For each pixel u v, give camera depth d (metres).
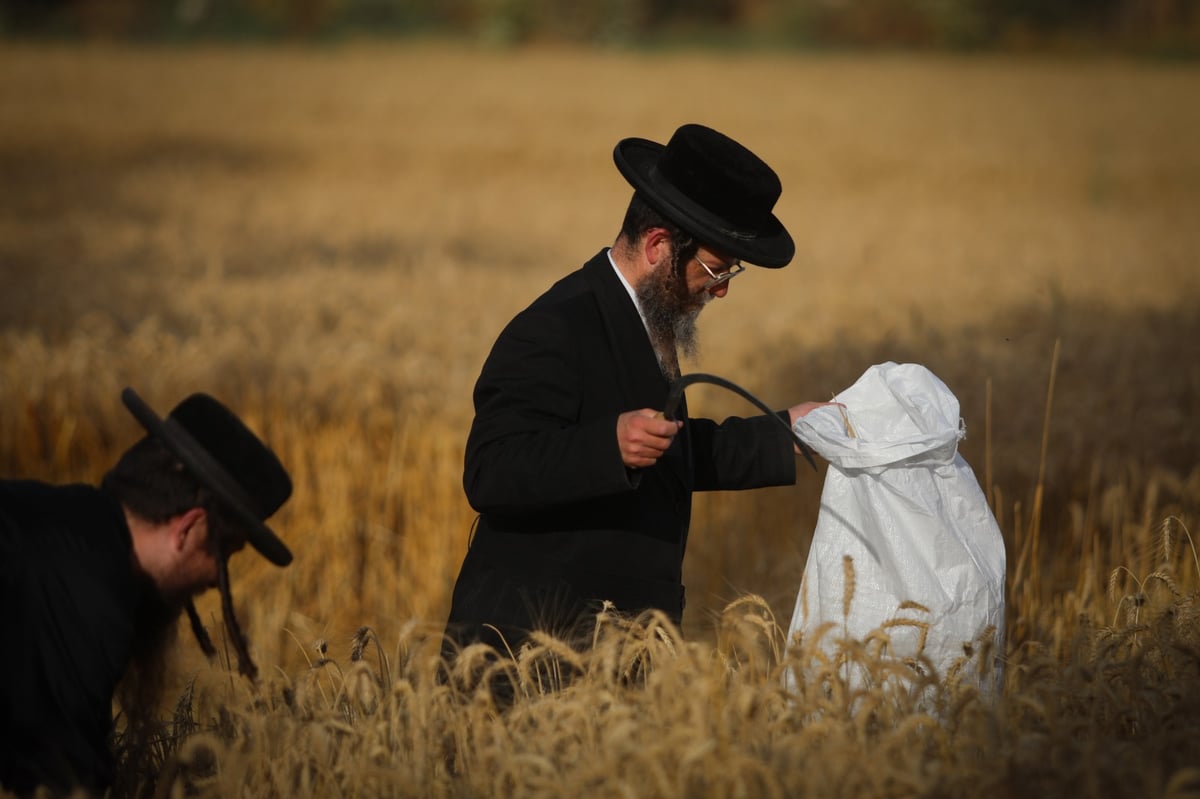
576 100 138.12
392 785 9.81
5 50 182.00
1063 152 104.06
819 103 138.38
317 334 34.62
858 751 9.25
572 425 11.95
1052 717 9.84
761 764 8.91
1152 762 9.32
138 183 80.12
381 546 22.30
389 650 19.28
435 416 26.27
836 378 28.88
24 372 27.41
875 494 12.14
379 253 54.94
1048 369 28.02
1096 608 15.04
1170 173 92.38
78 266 48.00
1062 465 22.75
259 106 129.12
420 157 98.44
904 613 11.93
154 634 10.86
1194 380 28.16
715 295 12.44
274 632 18.77
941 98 144.75
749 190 11.61
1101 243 61.59
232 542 10.49
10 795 9.48
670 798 8.70
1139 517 21.52
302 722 10.69
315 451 24.75
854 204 79.00
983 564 12.09
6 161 89.50
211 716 12.07
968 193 84.81
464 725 10.41
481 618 12.29
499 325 36.69
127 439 26.33
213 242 56.06
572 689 10.53
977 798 9.24
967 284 47.25
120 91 137.88
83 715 9.70
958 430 12.17
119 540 9.98
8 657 9.41
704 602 19.59
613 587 12.24
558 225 68.00
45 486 10.06
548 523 12.25
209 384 27.45
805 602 12.53
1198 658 10.75
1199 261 54.16
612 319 12.13
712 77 165.00
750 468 13.12
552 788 9.09
